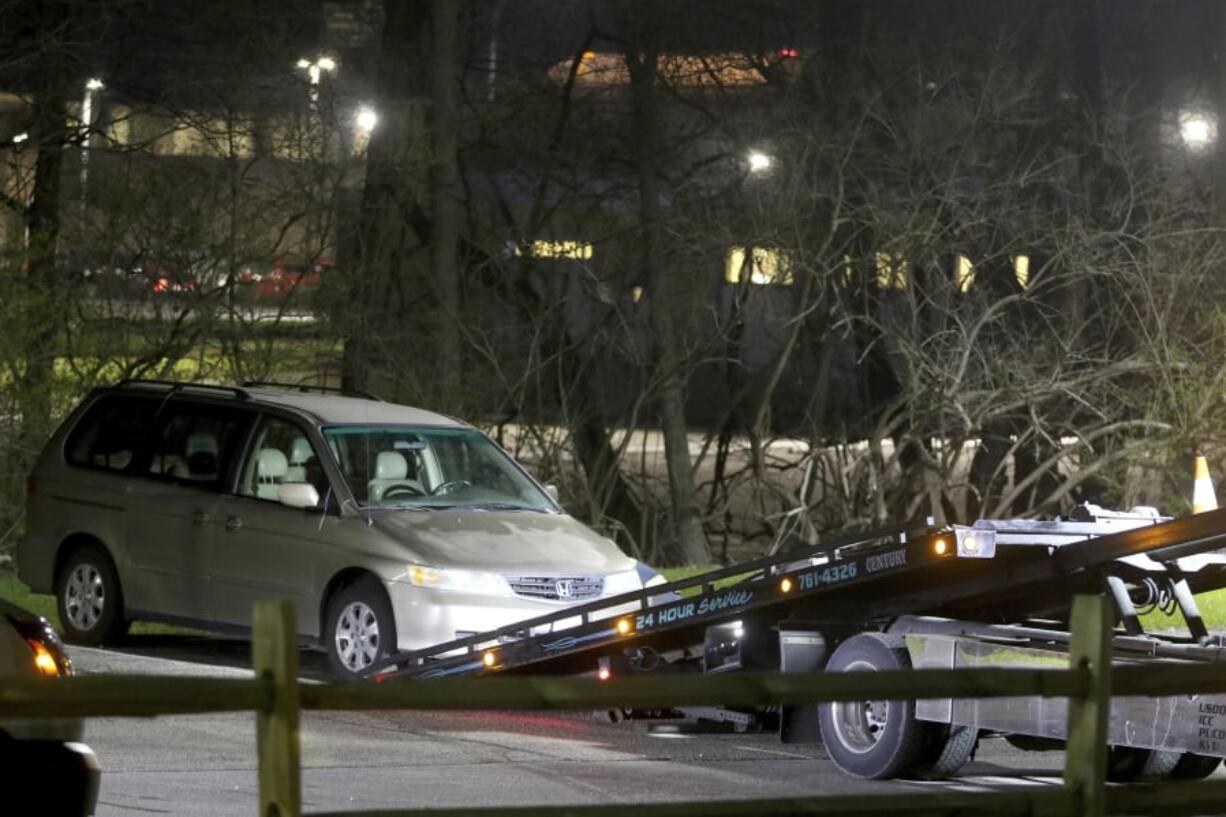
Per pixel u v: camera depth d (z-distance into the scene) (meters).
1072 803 15.69
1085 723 15.68
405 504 40.91
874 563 30.83
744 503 79.88
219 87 67.25
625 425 74.69
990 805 15.59
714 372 80.88
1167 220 69.69
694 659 35.88
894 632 30.83
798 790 29.22
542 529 41.09
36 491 45.31
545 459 71.25
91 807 19.98
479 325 73.81
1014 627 29.50
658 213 76.12
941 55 76.06
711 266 73.31
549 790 28.36
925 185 71.62
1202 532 28.14
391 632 38.81
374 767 29.86
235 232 65.31
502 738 33.59
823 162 73.88
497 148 79.62
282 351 67.25
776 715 33.81
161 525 42.84
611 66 81.12
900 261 68.69
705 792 28.77
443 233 73.88
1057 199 73.19
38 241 61.72
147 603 43.09
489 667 35.47
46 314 61.00
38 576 45.06
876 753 29.81
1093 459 70.88
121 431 44.59
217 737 31.55
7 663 20.30
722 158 77.12
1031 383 69.00
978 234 71.00
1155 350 68.12
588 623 34.50
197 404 43.56
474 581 38.75
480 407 71.06
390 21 77.62
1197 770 31.17
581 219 76.94
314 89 68.31
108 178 65.06
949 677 15.18
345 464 41.28
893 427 70.88
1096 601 15.64
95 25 67.56
